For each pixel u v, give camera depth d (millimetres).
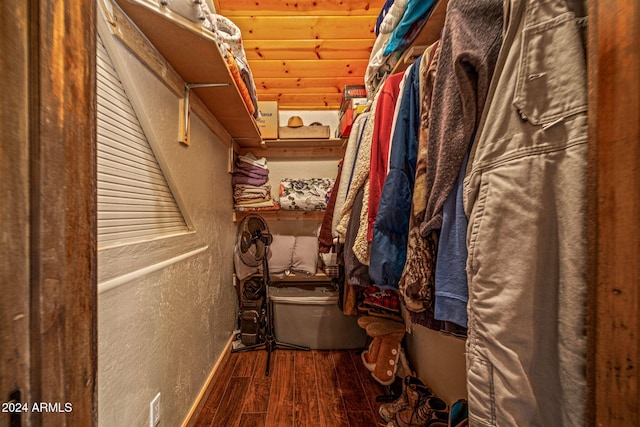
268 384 1494
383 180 818
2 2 260
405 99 738
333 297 1944
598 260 292
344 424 1208
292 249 2084
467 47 465
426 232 578
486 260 408
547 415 359
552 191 354
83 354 343
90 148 358
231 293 1978
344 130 1870
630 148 263
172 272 1032
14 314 270
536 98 368
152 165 912
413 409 1140
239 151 2266
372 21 1539
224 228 1823
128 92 761
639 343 254
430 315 609
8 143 267
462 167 501
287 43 1672
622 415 266
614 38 278
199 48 902
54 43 304
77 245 337
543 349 361
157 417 899
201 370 1339
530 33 372
